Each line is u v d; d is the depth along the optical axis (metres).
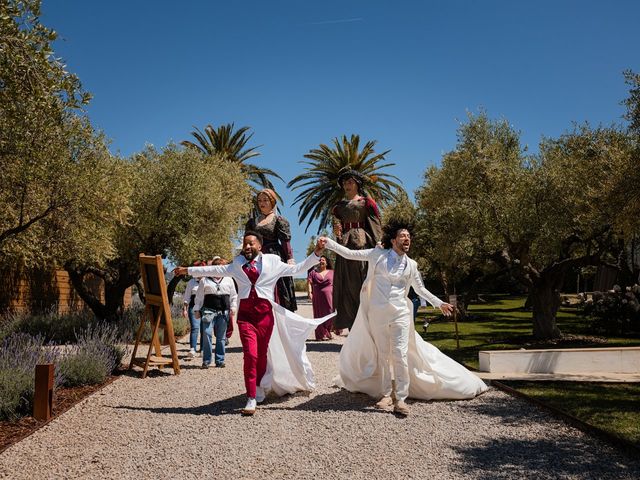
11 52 6.08
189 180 16.69
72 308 18.66
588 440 4.74
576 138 12.62
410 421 5.51
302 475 4.05
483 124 13.69
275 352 6.60
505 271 15.58
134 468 4.20
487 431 5.09
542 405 5.88
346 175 10.26
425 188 17.25
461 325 18.69
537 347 11.87
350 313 10.31
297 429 5.26
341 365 6.85
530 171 12.97
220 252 18.34
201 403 6.44
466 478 3.93
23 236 10.23
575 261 12.91
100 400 6.61
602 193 9.96
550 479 3.87
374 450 4.61
